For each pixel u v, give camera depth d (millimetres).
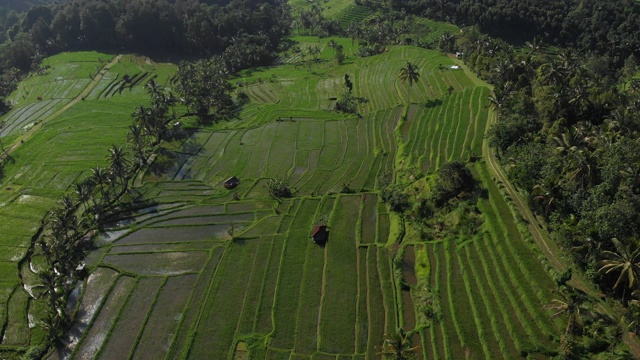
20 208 95250
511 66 107000
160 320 67000
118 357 61875
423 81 137000
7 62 188875
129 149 117000
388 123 118812
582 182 64688
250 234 82812
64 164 111312
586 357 50500
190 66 161625
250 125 128750
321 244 78875
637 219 55656
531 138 82250
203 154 115062
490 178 82000
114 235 86000
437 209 80875
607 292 56375
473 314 60000
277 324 64125
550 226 66062
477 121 103688
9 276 77188
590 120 84938
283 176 102688
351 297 67812
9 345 65188
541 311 56625
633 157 62781
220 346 61969
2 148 119625
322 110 135625
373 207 87938
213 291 70750
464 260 68500
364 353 59094
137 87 164625
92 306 70688
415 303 64812
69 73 174250
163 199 96562
